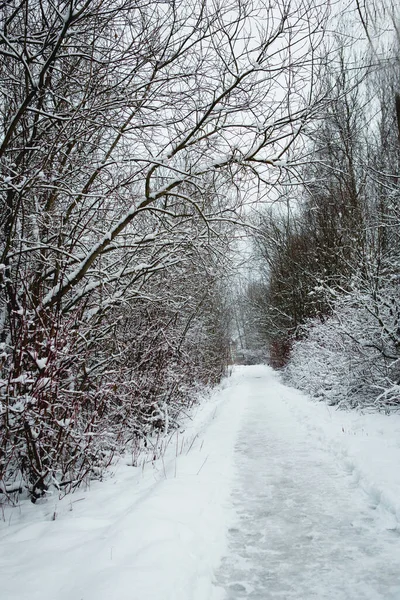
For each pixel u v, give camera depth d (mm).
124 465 6512
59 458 5195
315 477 5375
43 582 2756
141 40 5711
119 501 4520
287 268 19062
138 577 2723
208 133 6410
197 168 6918
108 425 6293
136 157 6738
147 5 5539
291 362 18812
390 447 6000
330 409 10367
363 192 12000
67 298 6672
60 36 4914
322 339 12156
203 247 7543
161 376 8773
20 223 5777
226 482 5352
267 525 3998
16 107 5699
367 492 4621
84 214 6078
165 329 8820
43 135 5949
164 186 6520
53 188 5762
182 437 8445
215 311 17844
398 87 7555
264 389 19531
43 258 5938
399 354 9164
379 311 9148
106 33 5832
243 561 3340
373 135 11516
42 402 4582
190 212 8016
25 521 4145
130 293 7488
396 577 2971
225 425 9961
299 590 2893
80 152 6559
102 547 3186
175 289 9945
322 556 3336
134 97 6109
